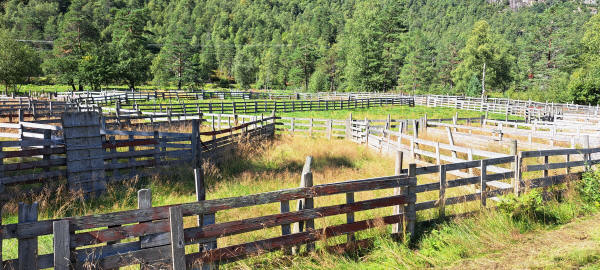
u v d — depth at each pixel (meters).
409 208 6.49
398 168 6.49
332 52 108.25
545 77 74.12
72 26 89.00
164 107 36.97
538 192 7.93
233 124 23.70
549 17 77.69
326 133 22.12
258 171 12.13
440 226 6.86
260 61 150.50
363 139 19.38
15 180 8.13
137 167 10.32
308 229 5.60
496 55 76.12
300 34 157.75
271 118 20.98
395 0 101.69
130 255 4.25
